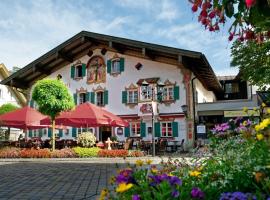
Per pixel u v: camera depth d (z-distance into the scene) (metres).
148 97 23.95
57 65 28.34
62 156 16.89
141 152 17.94
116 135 24.92
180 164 4.44
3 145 19.72
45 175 9.94
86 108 18.55
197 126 22.17
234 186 3.04
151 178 2.75
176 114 23.06
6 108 33.03
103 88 26.22
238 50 12.18
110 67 26.20
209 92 31.94
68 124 20.31
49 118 18.61
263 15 2.29
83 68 27.34
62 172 10.70
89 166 12.73
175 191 2.37
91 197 6.54
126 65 25.62
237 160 3.21
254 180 3.04
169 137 23.09
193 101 23.70
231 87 36.12
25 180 8.88
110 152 17.48
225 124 4.89
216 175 3.11
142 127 24.08
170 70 23.88
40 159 16.06
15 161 15.38
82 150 17.27
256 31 2.76
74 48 27.12
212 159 3.75
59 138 26.78
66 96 17.69
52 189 7.44
